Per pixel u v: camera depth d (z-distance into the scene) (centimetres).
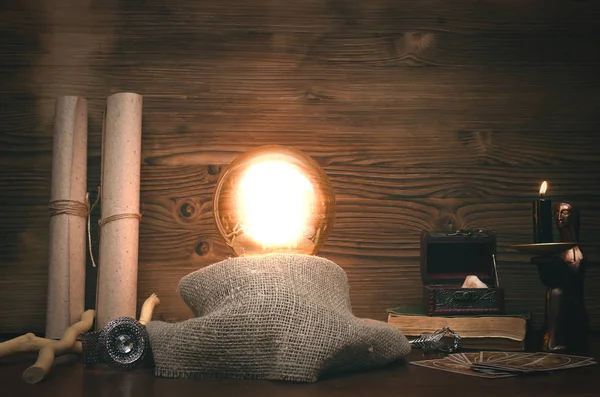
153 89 180
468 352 144
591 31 186
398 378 119
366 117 183
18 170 178
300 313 118
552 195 185
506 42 187
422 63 185
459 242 161
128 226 162
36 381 116
